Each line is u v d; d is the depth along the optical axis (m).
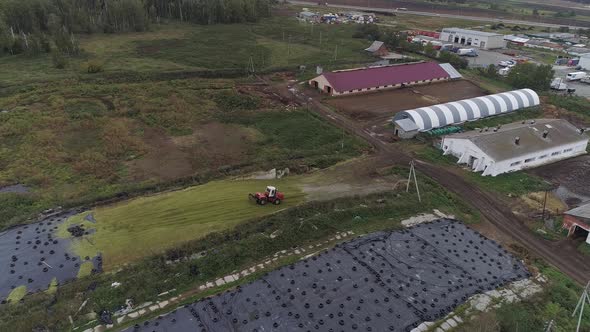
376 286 28.78
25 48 80.50
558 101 70.19
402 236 34.16
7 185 40.47
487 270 31.22
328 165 46.69
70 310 26.30
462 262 31.78
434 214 38.09
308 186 42.06
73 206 37.31
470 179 44.56
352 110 62.22
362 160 47.88
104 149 47.56
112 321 25.88
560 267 32.66
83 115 54.97
